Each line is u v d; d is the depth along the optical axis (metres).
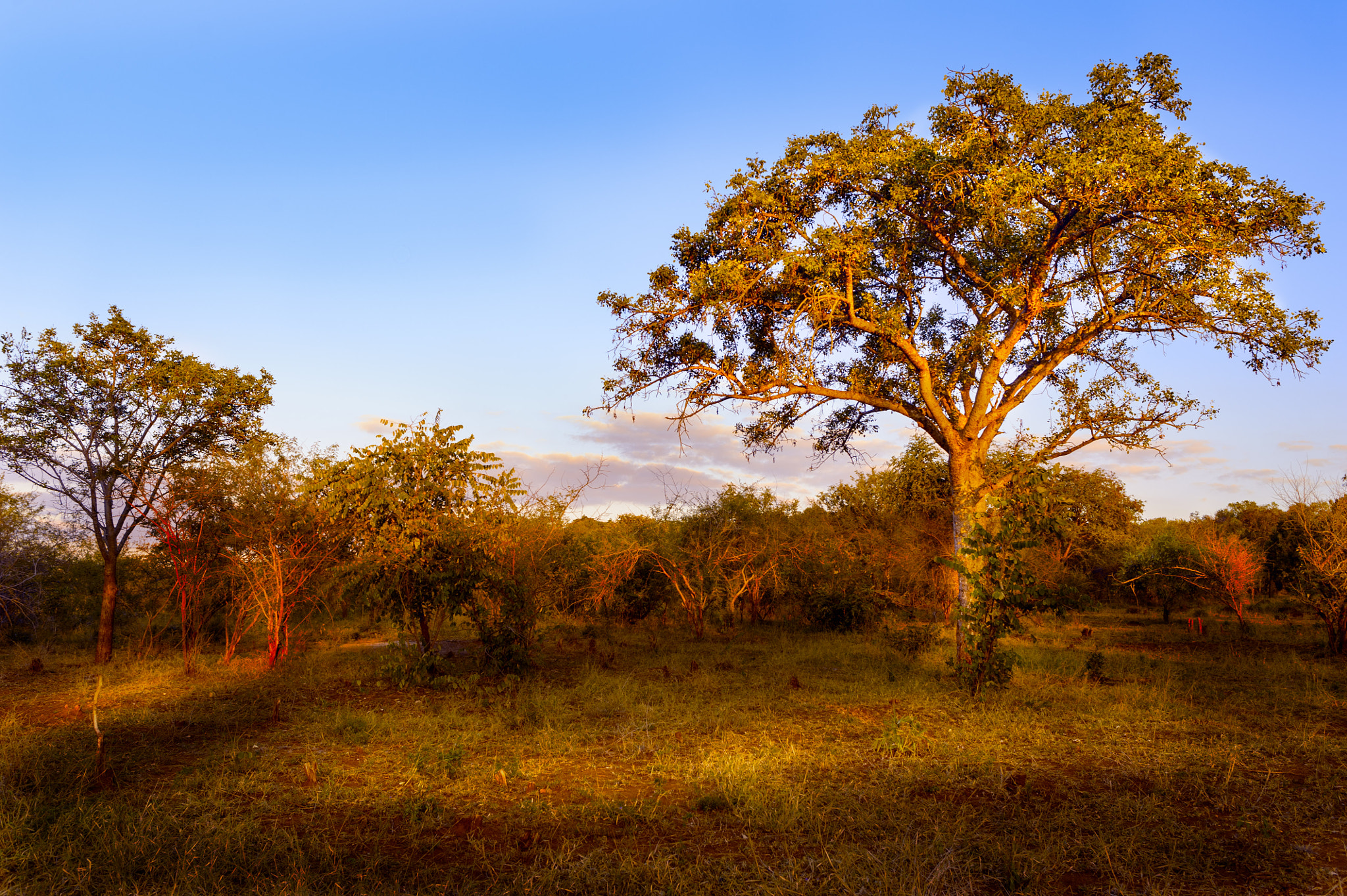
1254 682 11.45
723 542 20.12
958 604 12.22
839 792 5.96
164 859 4.69
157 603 18.19
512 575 13.32
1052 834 4.99
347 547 14.83
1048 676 11.90
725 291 12.70
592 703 9.69
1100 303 13.51
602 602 19.59
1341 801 5.75
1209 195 11.63
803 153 12.56
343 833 5.18
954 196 12.52
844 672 12.74
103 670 13.30
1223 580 21.67
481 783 6.33
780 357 13.41
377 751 7.47
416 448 12.85
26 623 18.48
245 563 14.52
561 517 15.07
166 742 7.91
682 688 10.78
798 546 20.45
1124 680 11.66
